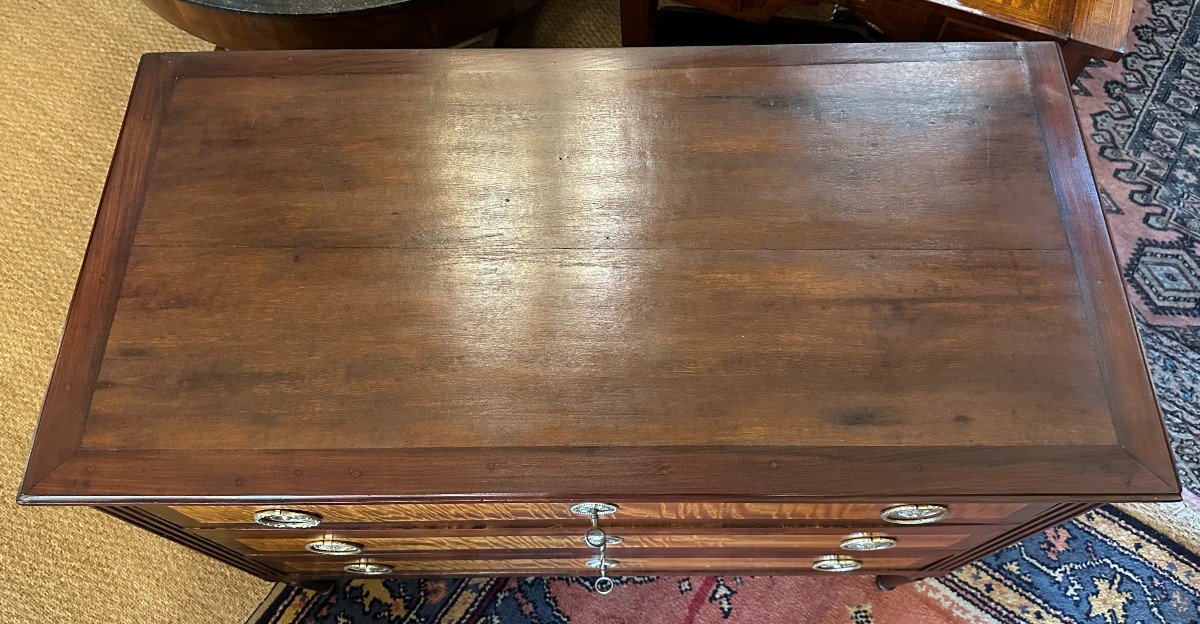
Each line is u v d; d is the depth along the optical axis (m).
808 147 0.79
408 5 1.00
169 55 0.85
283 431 0.67
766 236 0.75
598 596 1.07
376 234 0.75
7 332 1.23
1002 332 0.70
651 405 0.68
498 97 0.82
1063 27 0.95
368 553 0.91
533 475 0.65
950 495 0.64
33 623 1.06
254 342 0.71
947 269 0.73
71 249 1.30
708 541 0.86
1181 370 1.17
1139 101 1.37
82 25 1.47
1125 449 0.65
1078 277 0.72
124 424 0.68
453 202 0.77
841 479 0.65
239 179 0.78
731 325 0.71
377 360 0.70
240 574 1.09
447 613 1.06
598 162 0.79
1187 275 1.24
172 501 0.66
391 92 0.83
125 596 1.08
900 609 1.05
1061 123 0.79
